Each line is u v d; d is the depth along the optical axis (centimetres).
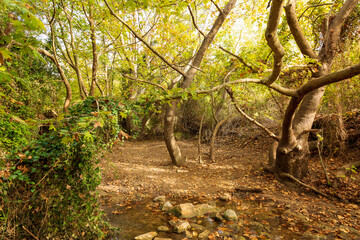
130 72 1209
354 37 710
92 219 329
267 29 291
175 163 883
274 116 1039
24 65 695
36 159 267
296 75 746
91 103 311
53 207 292
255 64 461
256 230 410
